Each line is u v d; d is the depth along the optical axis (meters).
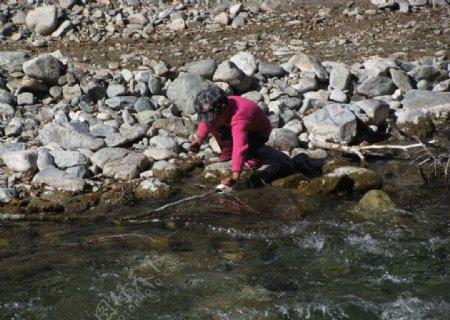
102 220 6.76
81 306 5.31
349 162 8.20
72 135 8.20
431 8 12.91
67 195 7.15
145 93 9.36
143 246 6.21
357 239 6.39
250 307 5.32
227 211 6.97
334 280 5.74
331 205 7.14
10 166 7.62
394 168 8.09
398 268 5.91
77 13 11.62
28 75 9.12
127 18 11.75
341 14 12.61
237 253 6.14
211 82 9.41
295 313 5.28
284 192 7.44
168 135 8.59
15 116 8.74
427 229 6.58
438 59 10.56
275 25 12.10
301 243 6.32
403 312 5.29
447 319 5.21
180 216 6.83
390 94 9.84
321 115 8.85
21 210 6.88
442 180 7.75
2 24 11.16
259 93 9.42
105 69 9.73
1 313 5.21
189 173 7.91
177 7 12.27
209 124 7.36
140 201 7.22
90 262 5.92
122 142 8.29
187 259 6.01
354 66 10.24
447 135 8.99
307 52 11.05
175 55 10.63
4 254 6.05
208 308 5.31
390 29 12.02
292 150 8.38
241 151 6.99
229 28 11.88
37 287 5.54
